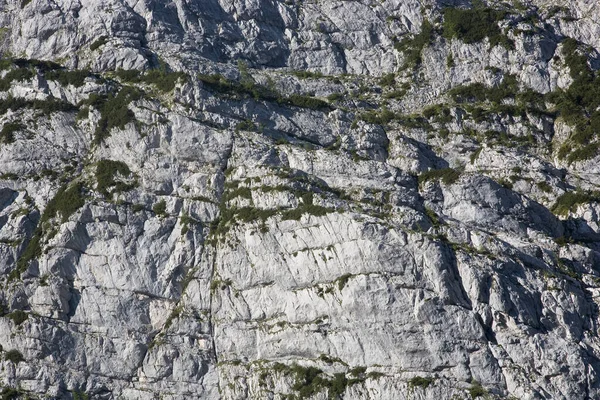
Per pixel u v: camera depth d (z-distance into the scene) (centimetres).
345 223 18712
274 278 19138
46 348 19538
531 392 17700
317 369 18512
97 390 19450
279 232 19188
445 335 18050
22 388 19388
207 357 19362
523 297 18425
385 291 18288
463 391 17775
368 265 18450
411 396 17838
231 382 19050
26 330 19575
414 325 18112
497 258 18700
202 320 19525
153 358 19412
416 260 18388
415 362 18050
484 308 18225
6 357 19525
